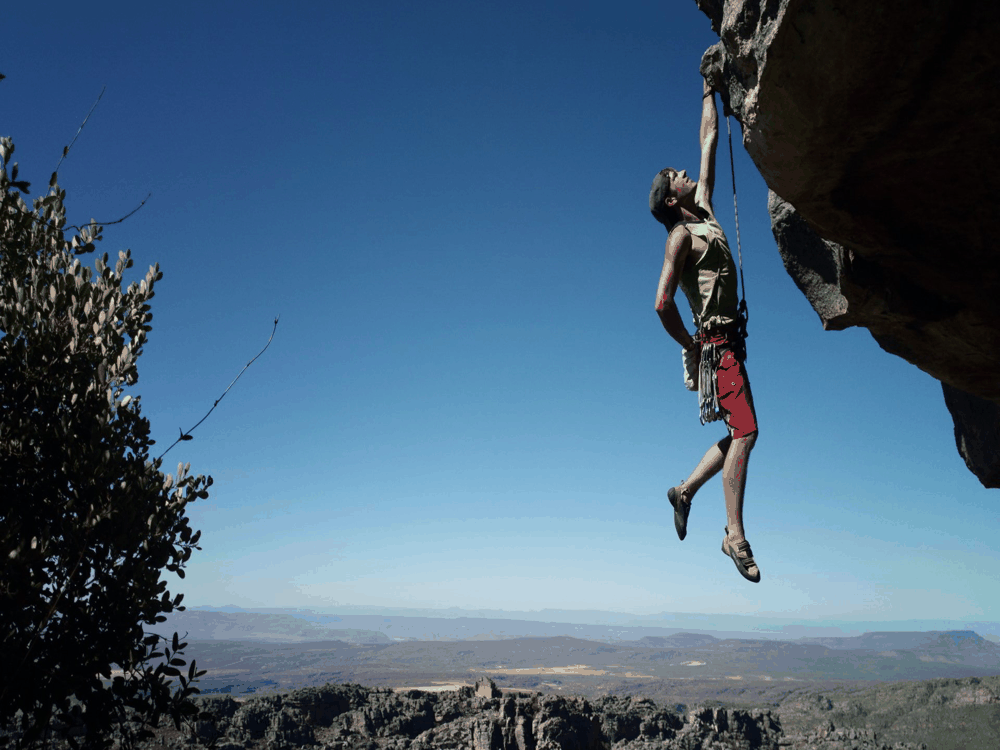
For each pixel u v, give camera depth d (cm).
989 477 814
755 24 396
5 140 789
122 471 804
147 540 790
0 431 735
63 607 698
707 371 444
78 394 799
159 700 754
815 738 15312
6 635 638
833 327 679
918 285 564
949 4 333
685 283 471
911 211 483
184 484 885
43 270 829
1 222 791
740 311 451
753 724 15250
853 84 379
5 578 640
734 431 425
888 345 658
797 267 687
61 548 718
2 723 642
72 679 680
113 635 726
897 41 352
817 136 420
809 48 371
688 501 454
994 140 411
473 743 9931
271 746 9412
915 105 390
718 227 463
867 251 534
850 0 338
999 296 538
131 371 869
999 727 19638
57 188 855
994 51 351
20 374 775
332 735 10438
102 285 880
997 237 488
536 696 10906
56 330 821
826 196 479
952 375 658
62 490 756
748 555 401
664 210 482
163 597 785
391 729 10619
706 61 542
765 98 414
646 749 12706
